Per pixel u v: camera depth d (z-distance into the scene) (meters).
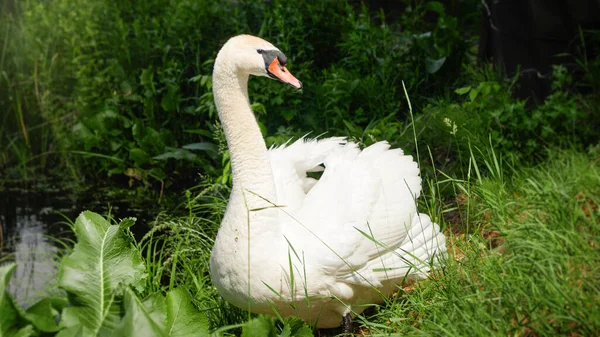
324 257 4.29
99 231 4.08
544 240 4.22
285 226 4.44
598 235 4.28
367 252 4.43
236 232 4.27
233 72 4.36
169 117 8.53
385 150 5.07
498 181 5.69
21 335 3.50
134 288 4.01
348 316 4.52
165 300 4.02
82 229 4.07
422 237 4.71
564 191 4.89
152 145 8.29
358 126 7.61
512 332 3.77
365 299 4.64
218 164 8.04
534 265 3.94
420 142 7.05
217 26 9.11
